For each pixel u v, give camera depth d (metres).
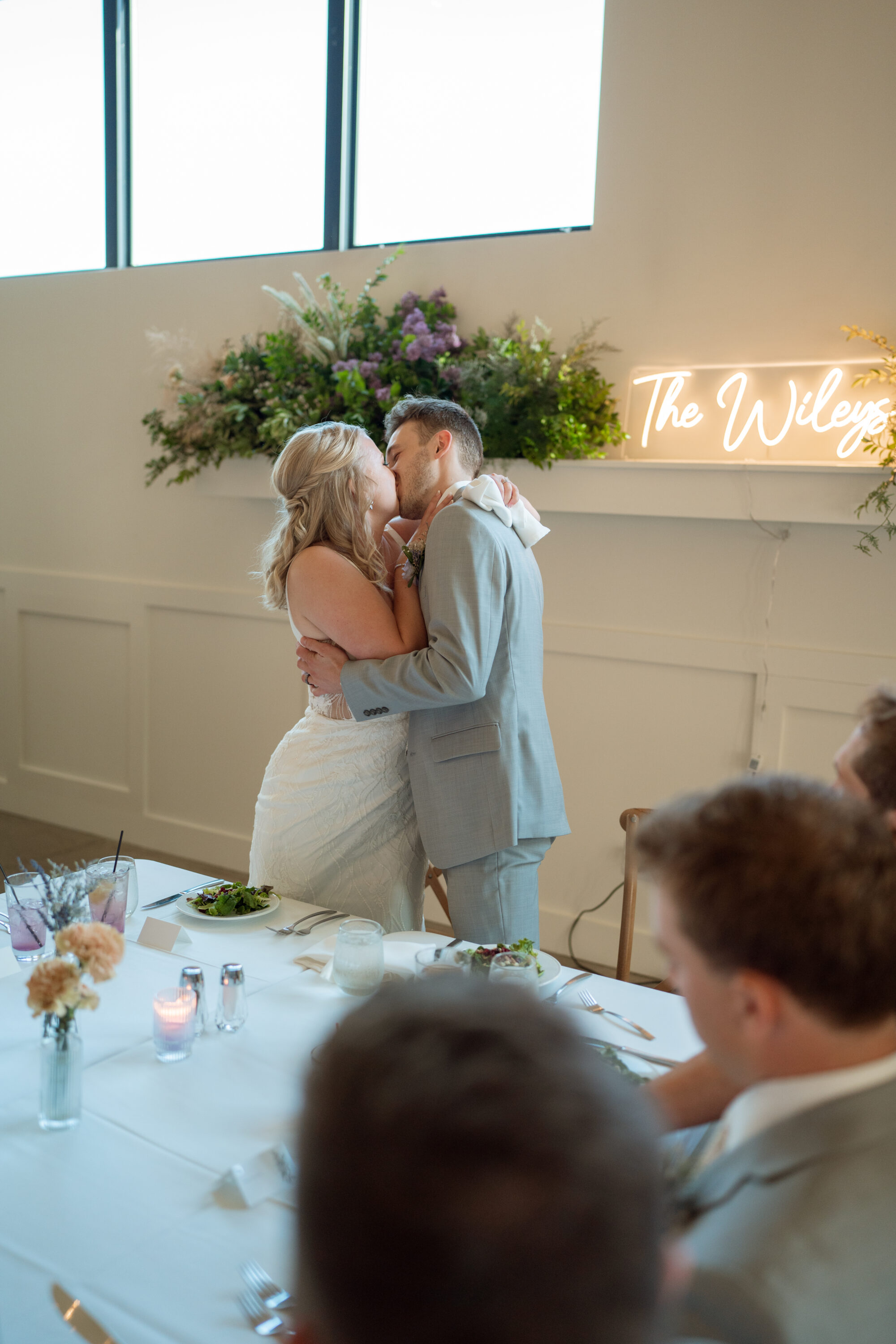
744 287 2.75
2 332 4.17
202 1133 1.05
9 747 4.41
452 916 1.96
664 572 2.92
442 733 1.93
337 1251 0.36
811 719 2.78
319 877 2.08
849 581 2.69
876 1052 0.62
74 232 4.02
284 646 3.65
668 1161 0.79
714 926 0.62
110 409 3.94
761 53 2.65
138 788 4.07
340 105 3.38
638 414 2.89
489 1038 0.38
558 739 3.14
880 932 0.60
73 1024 1.06
